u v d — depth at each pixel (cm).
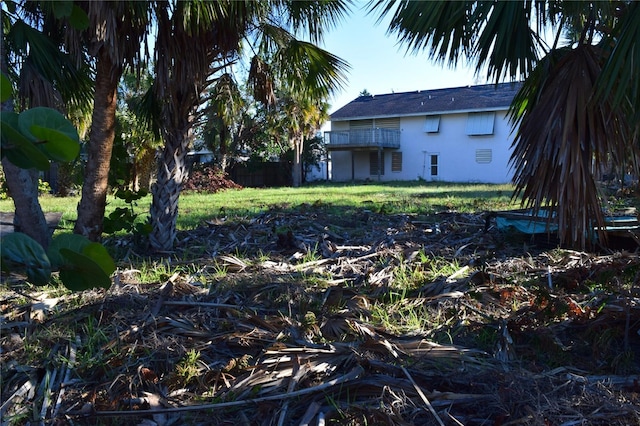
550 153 324
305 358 320
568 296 427
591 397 277
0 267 110
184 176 709
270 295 455
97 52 580
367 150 3344
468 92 3309
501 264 575
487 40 336
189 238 763
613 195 1048
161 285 488
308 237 764
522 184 347
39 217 570
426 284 485
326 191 2073
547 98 335
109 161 641
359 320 392
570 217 333
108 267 118
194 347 347
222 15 588
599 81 304
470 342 363
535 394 282
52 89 564
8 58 572
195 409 273
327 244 686
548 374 303
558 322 378
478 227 827
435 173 3209
